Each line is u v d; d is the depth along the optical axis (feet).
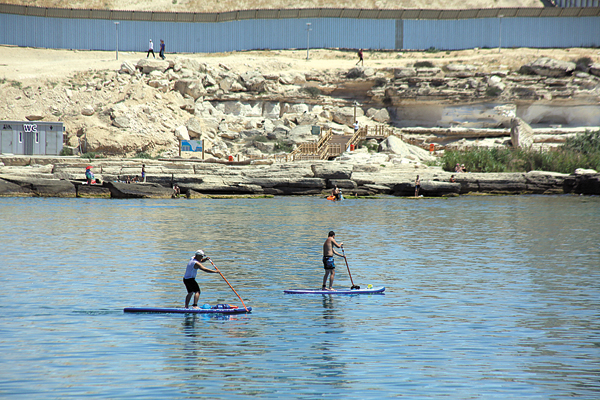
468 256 283.38
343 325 161.79
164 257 272.72
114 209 514.27
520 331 155.94
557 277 231.71
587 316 171.53
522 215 478.59
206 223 412.98
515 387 116.47
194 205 563.07
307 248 304.30
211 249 297.94
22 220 422.41
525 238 349.00
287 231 372.58
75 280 219.61
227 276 231.09
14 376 120.67
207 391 113.19
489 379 120.67
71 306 180.65
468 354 136.87
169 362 129.90
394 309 180.24
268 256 279.08
